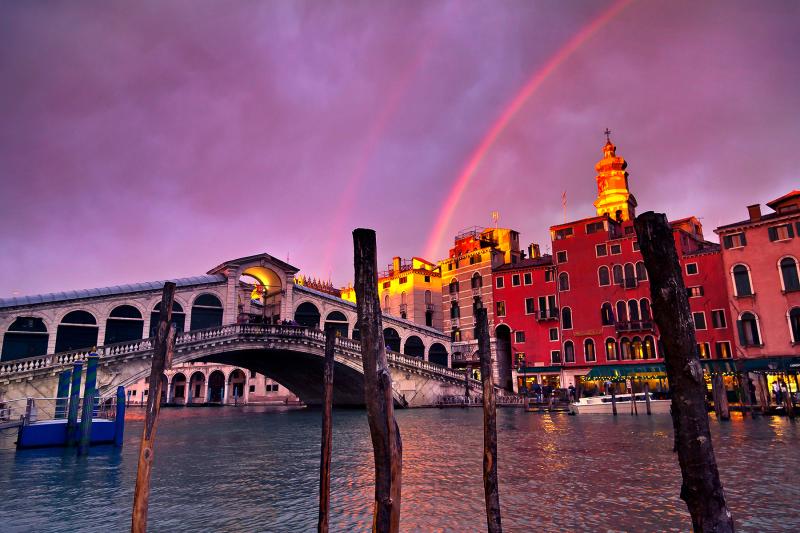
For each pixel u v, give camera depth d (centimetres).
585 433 2072
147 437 567
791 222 3456
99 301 3478
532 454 1535
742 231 3619
